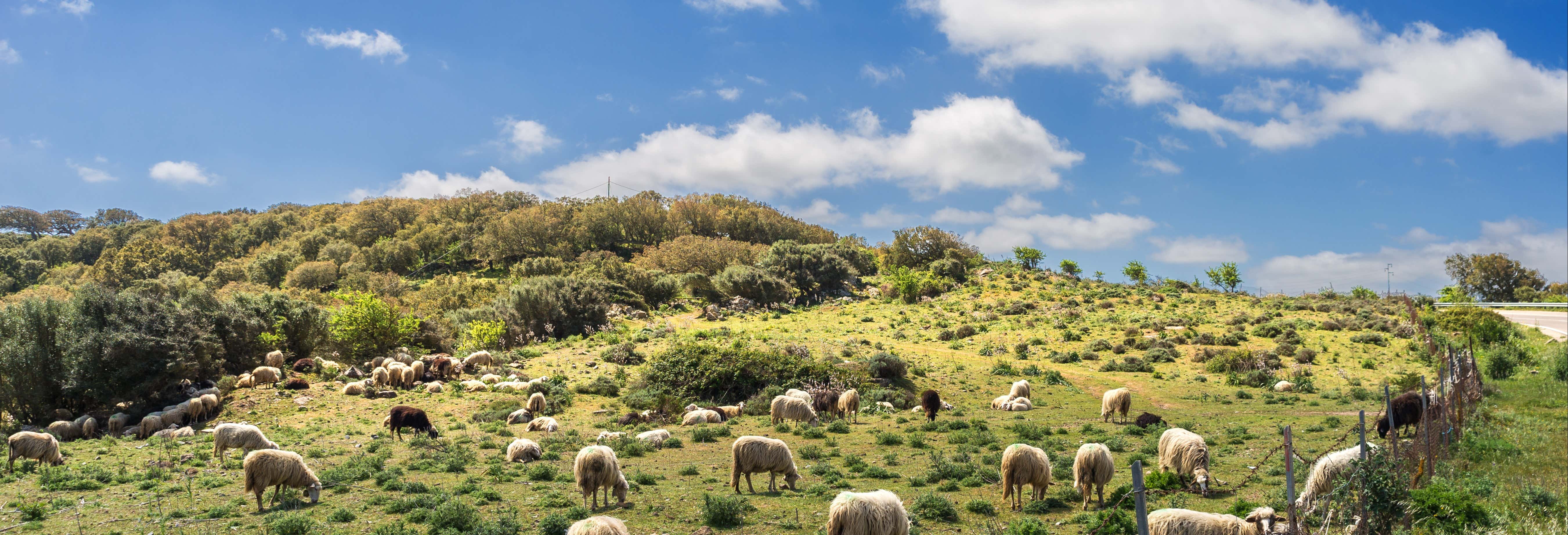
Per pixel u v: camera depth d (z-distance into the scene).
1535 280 96.56
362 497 16.67
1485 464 17.38
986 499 15.94
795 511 15.16
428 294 85.19
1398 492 11.84
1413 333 52.16
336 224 155.50
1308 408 33.47
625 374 41.56
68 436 26.38
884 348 54.97
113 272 121.44
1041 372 46.22
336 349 43.78
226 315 36.66
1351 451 13.37
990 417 31.09
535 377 41.66
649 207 147.25
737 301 77.19
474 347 50.84
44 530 14.16
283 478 15.71
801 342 55.62
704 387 36.94
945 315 70.75
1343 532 11.20
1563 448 19.19
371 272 118.88
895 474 18.98
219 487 17.88
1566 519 13.07
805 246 94.25
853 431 27.55
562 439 25.11
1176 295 79.00
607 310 64.50
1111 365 48.00
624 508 15.49
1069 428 27.38
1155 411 34.09
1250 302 74.31
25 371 29.34
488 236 131.62
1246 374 43.31
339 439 25.83
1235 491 15.56
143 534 13.86
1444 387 16.83
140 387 29.89
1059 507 15.12
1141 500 7.03
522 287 60.91
